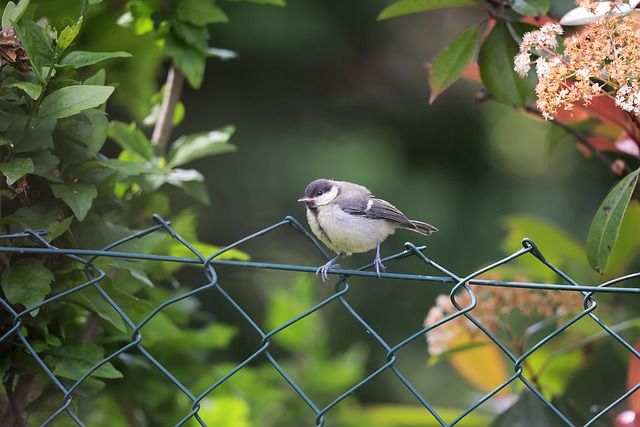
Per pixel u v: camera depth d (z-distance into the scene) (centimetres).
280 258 1961
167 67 1703
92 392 692
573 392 1419
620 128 854
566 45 634
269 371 1216
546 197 2016
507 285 556
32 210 704
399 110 2070
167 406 905
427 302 1945
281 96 2031
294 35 1962
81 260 607
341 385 1234
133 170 700
